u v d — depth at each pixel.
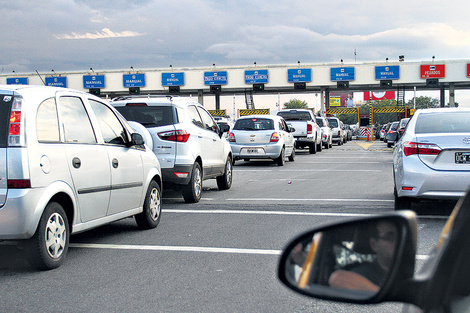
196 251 5.95
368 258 1.48
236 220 7.89
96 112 6.33
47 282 4.78
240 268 5.22
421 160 7.39
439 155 7.30
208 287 4.59
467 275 1.39
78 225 5.61
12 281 4.83
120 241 6.53
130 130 7.10
